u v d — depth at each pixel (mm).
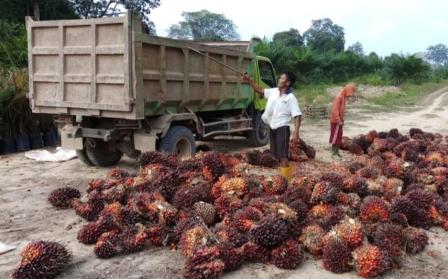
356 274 4867
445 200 7008
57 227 6086
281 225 5020
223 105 11047
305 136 15234
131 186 6520
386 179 7230
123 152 9477
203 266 4578
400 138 11734
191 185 6348
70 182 8477
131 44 8000
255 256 5031
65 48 8664
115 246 5188
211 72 10266
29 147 11695
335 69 46688
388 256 4934
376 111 24469
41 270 4598
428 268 5098
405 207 6066
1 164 9961
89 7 49500
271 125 7934
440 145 10953
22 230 5980
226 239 5098
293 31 65812
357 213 5867
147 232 5398
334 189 5980
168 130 9055
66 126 9156
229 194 6062
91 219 6191
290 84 7855
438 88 44781
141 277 4758
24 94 11211
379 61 50375
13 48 17109
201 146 12039
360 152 11773
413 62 48094
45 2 39312
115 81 8195
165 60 8805
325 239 5109
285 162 7875
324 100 30016
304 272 4902
